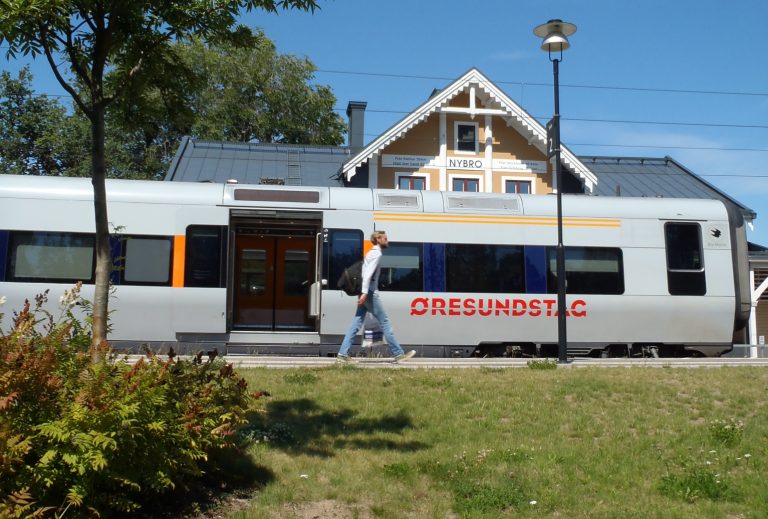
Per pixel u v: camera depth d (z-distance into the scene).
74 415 4.25
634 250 15.21
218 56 36.09
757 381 10.23
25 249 13.34
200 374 5.66
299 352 14.08
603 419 8.04
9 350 4.40
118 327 13.48
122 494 4.48
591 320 14.92
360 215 14.41
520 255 14.80
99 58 6.07
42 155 32.78
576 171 22.83
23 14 5.23
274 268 15.28
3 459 3.91
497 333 14.58
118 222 13.64
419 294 14.32
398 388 9.13
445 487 5.83
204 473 5.21
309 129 39.28
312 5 6.35
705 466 6.45
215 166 24.17
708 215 15.66
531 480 6.01
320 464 6.22
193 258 13.80
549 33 13.15
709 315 15.36
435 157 23.42
